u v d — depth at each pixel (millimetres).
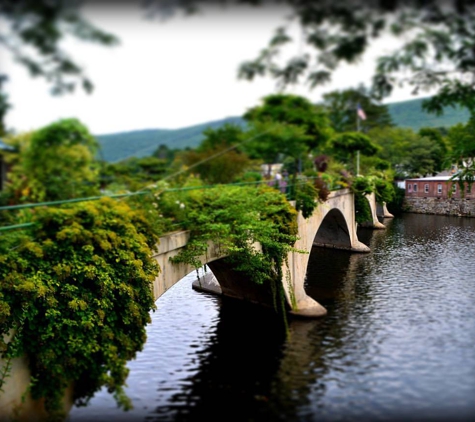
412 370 12438
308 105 30484
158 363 12930
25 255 6715
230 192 13156
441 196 53938
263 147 27766
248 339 14766
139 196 10398
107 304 7520
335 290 20922
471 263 26078
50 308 6828
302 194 18562
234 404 10703
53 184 7309
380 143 61156
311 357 13383
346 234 32250
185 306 18391
